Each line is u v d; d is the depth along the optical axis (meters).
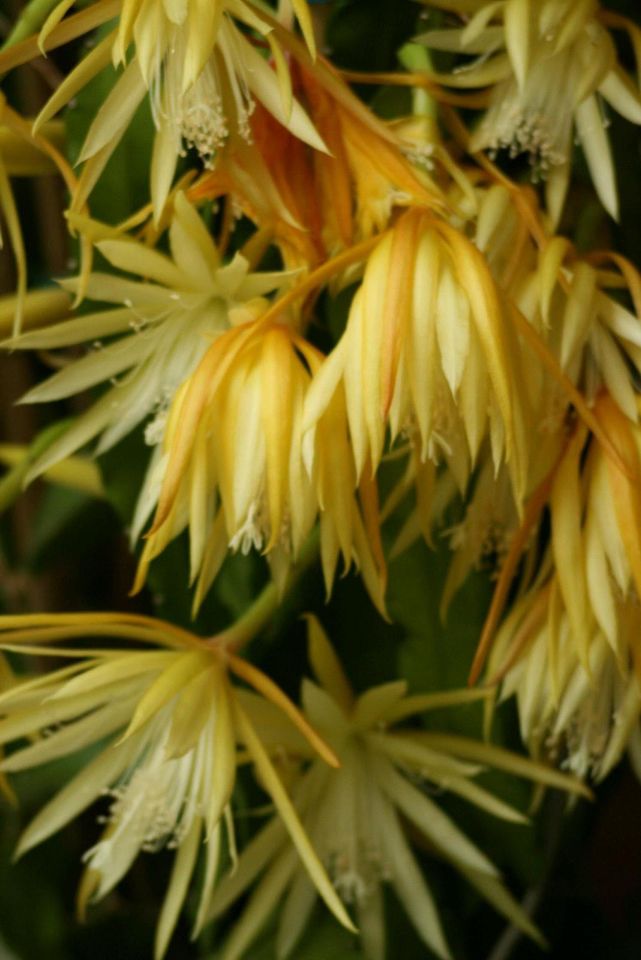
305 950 1.03
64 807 0.99
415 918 1.02
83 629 0.94
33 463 1.02
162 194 0.94
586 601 0.94
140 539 1.02
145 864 1.13
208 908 1.02
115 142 0.93
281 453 0.91
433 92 0.96
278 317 0.93
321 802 1.02
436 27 0.99
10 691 0.94
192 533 0.92
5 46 0.97
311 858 0.94
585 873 1.14
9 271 1.17
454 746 1.01
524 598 0.98
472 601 1.01
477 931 1.08
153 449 1.02
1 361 1.16
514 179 1.02
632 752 1.00
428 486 0.96
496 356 0.89
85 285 0.95
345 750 1.01
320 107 0.94
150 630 0.95
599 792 1.08
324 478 0.92
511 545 0.96
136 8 0.91
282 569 0.96
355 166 0.94
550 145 0.97
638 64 0.97
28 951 1.07
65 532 1.14
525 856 1.03
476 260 0.90
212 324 0.97
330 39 1.01
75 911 1.10
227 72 0.93
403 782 1.02
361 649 1.03
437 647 1.01
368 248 0.91
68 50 1.13
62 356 1.17
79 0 1.05
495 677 0.97
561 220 1.02
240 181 0.94
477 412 0.90
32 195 1.17
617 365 0.95
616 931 1.11
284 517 0.93
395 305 0.89
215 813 0.94
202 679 0.95
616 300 1.01
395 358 0.89
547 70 0.97
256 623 0.97
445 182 0.96
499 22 0.97
